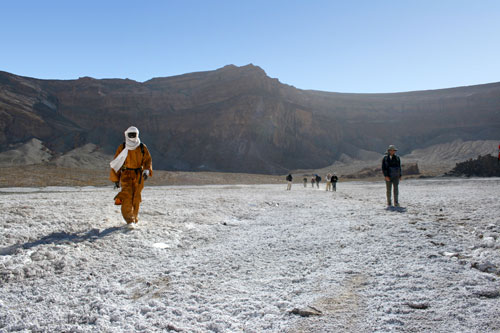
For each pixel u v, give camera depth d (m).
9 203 9.45
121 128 135.50
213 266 4.11
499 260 3.73
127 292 3.35
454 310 2.56
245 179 67.81
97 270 4.06
